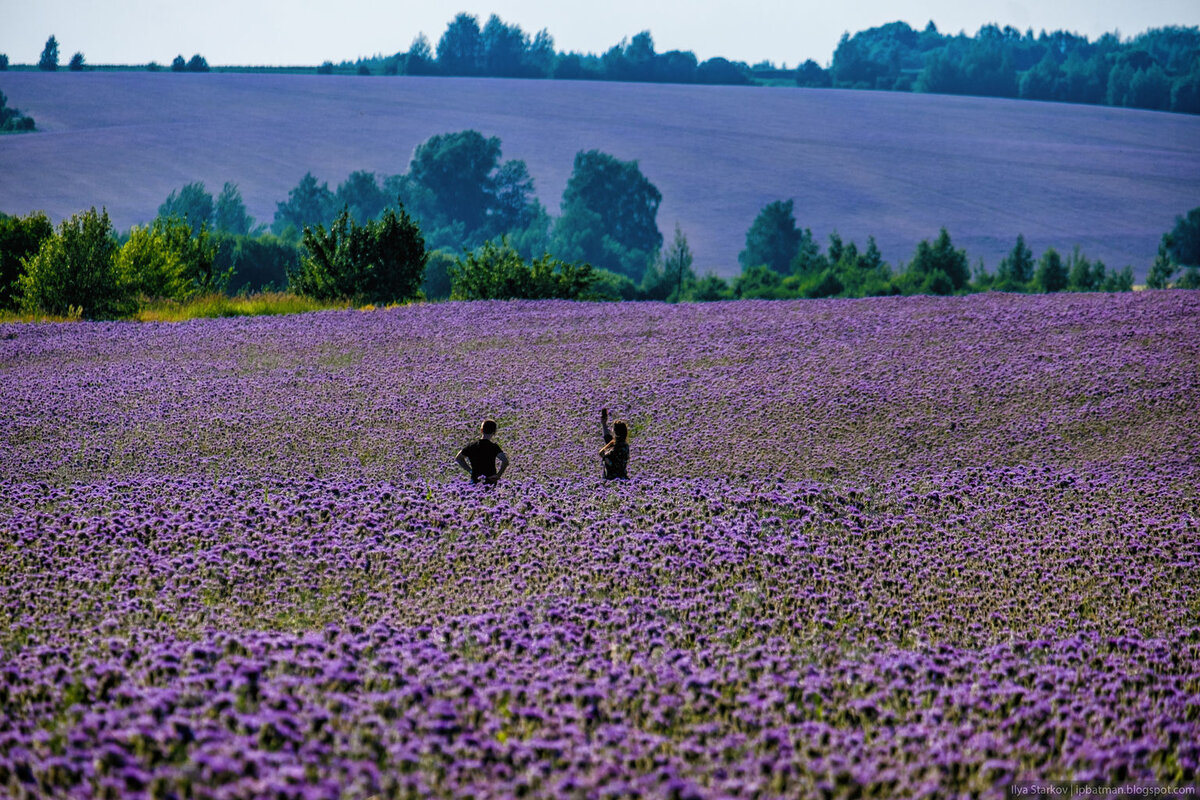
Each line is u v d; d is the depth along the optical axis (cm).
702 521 3275
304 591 2481
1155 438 4616
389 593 2489
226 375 6112
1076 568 2972
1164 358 5888
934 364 6125
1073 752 1645
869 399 5412
